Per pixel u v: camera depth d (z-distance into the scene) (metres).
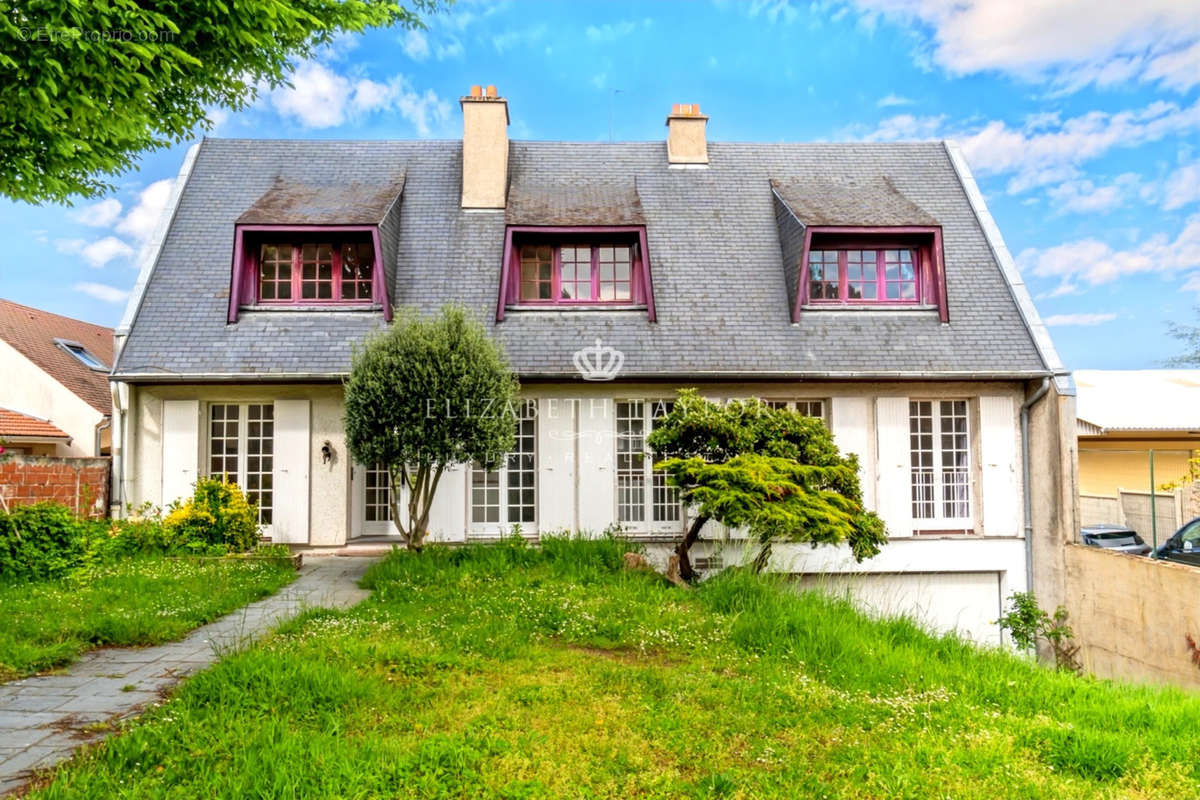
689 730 4.33
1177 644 8.92
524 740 4.02
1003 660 6.66
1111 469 17.55
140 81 5.84
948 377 10.97
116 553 9.20
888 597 11.23
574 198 12.52
